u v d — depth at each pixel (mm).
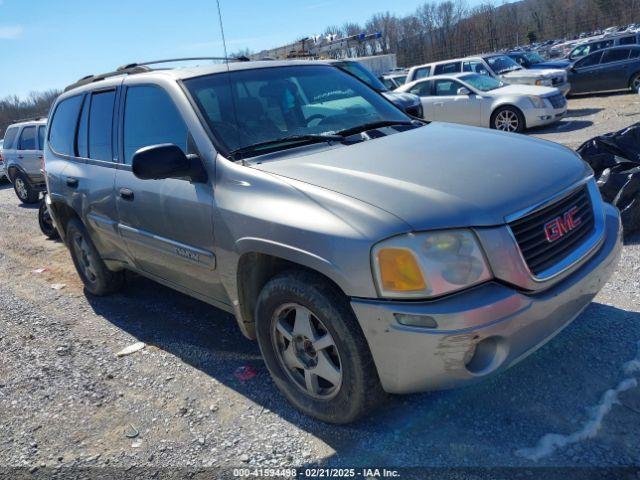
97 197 4383
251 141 3396
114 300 5246
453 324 2350
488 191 2611
